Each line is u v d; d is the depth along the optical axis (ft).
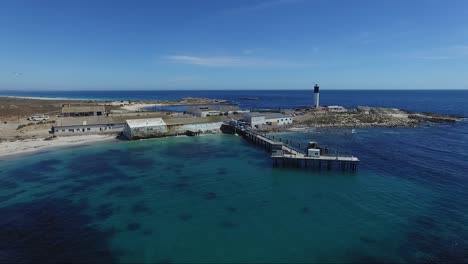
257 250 100.07
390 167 190.29
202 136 299.58
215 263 93.40
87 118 303.07
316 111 441.68
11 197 142.72
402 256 96.12
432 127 347.97
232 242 104.99
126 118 318.24
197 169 189.57
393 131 322.34
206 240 106.32
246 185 161.58
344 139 277.85
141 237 108.68
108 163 200.54
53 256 97.55
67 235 110.11
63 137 274.36
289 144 241.76
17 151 226.99
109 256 97.55
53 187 156.15
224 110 426.10
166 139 282.77
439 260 93.97
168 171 184.96
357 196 144.87
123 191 151.64
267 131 313.12
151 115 372.17
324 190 153.58
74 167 190.39
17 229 113.91
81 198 142.61
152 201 139.85
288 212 127.95
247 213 127.54
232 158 216.54
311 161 192.95
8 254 98.12
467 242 103.50
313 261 93.91
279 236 108.68
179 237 108.68
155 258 96.32
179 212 128.67
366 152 227.81
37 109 487.61
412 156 215.72
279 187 158.20
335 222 118.83
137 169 188.14
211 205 135.64
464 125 361.51
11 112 430.20
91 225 117.39
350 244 103.04
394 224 116.47
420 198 141.08
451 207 130.93
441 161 201.87
